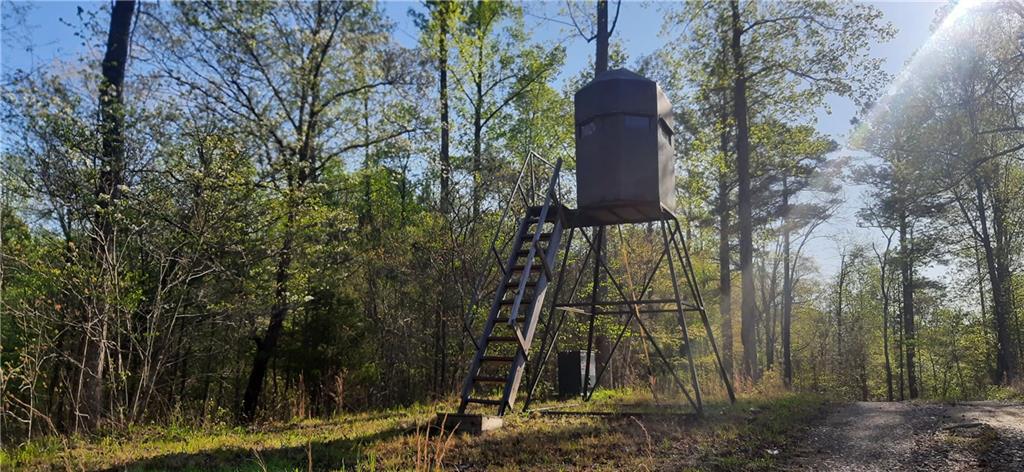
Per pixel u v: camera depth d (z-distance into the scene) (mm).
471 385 7344
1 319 10062
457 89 26734
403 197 24938
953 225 29297
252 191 12867
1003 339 27312
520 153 25688
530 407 9570
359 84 17281
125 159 11727
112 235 10273
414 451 5984
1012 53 16781
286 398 16562
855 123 18281
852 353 45125
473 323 18109
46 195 10773
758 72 18672
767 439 6707
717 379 14359
